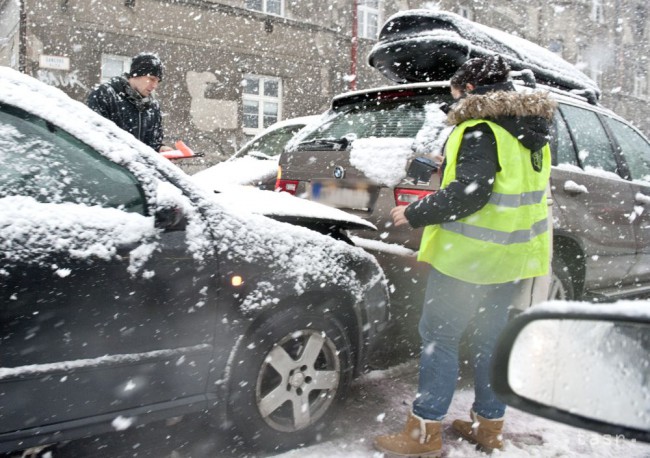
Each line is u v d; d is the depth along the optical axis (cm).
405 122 381
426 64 509
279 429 267
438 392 261
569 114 436
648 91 2827
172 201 233
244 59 1535
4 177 209
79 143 226
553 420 103
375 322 306
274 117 1636
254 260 257
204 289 241
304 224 304
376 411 313
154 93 1402
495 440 274
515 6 2277
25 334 202
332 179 392
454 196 239
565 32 2470
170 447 269
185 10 1423
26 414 204
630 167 489
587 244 419
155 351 231
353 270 296
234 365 251
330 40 1695
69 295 210
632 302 92
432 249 262
